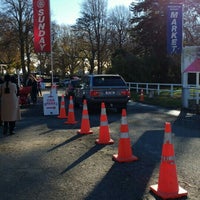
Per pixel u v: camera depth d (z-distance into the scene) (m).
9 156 8.95
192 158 8.31
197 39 49.94
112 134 11.75
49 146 10.05
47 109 18.36
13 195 6.12
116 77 18.78
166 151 5.89
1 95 12.03
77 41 81.25
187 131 12.14
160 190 5.91
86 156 8.72
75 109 20.78
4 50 60.03
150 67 45.28
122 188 6.34
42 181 6.84
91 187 6.43
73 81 27.05
